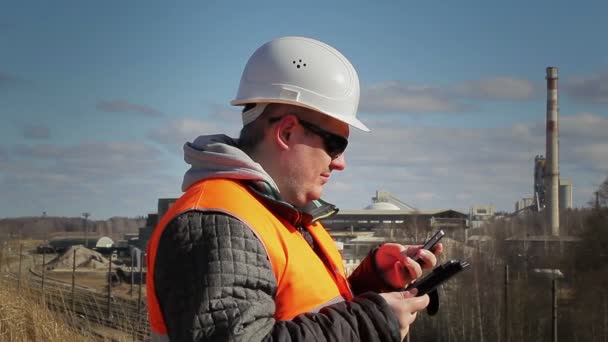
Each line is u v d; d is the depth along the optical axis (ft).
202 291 6.24
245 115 7.78
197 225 6.60
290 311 6.87
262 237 6.77
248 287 6.42
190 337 6.11
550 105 289.53
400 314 6.95
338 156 7.86
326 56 7.77
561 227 265.54
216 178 7.22
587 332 105.91
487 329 103.76
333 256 8.10
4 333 19.53
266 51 7.84
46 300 21.94
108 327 19.24
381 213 303.48
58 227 434.71
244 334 6.09
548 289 120.06
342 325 6.48
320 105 7.55
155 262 6.75
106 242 305.94
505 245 184.55
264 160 7.61
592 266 132.98
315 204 8.21
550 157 282.15
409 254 8.63
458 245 150.71
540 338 104.32
